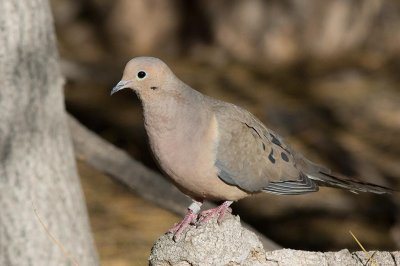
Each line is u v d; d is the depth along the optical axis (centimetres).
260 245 703
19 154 961
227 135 809
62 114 1009
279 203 1517
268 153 855
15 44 958
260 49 1975
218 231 696
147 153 1633
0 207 958
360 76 1912
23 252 966
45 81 982
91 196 1497
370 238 1401
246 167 828
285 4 1953
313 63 1967
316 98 1819
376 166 1569
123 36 2033
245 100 1784
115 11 2030
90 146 1166
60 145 1000
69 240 995
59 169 995
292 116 1725
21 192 962
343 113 1755
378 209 1485
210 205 1159
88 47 2022
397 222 1432
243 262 696
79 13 2080
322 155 1595
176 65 1947
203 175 794
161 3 2008
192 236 694
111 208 1460
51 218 980
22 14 962
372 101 1803
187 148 782
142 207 1470
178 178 798
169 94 780
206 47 2002
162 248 704
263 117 1714
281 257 700
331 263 705
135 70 778
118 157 1171
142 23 2016
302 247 1382
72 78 1836
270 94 1823
